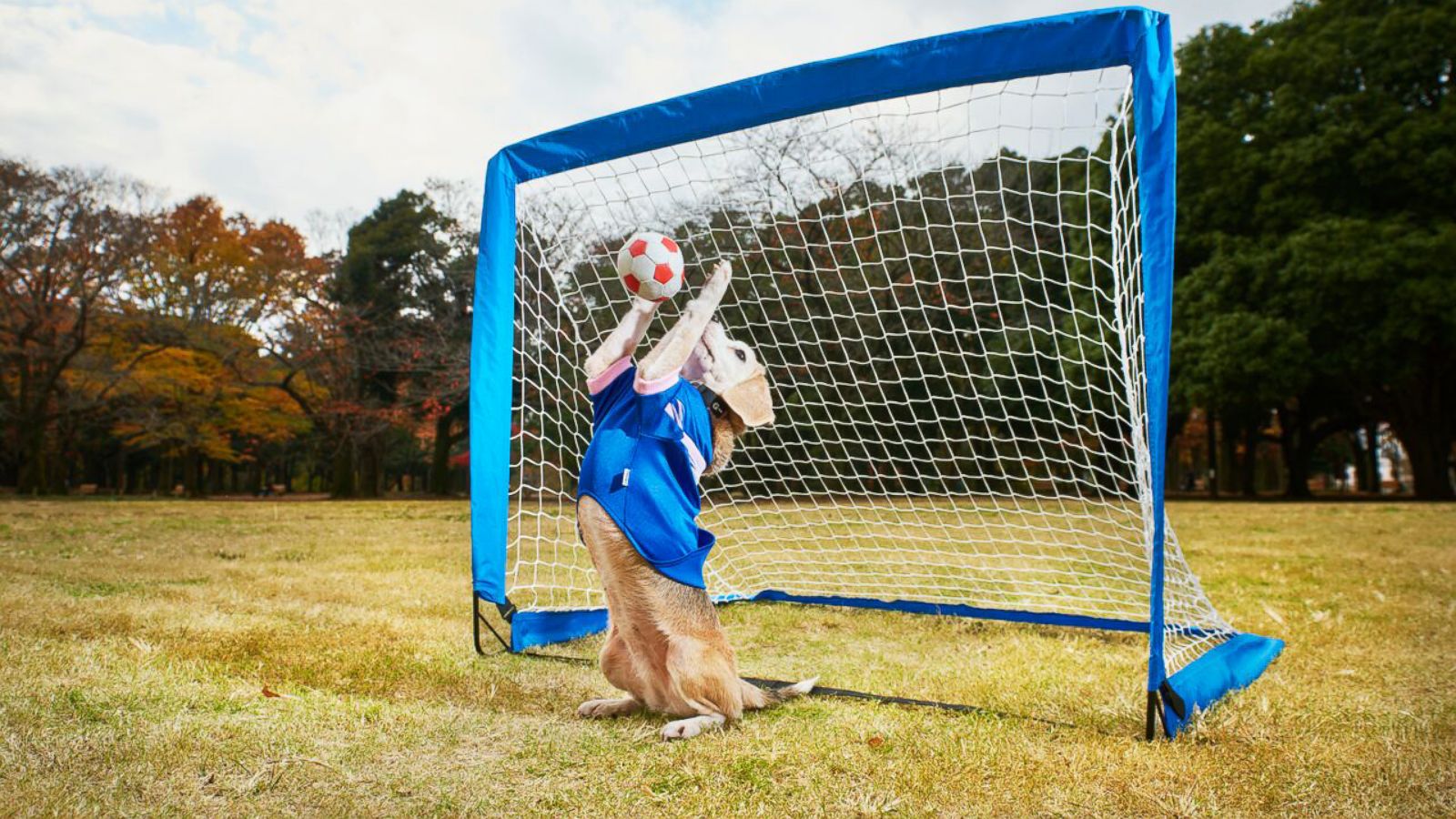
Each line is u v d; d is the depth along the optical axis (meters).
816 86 3.68
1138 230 3.19
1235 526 12.05
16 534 9.33
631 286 3.25
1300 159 21.14
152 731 2.73
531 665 3.93
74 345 26.92
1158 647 2.87
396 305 30.75
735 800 2.34
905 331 6.10
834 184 7.42
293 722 2.91
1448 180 20.19
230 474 47.50
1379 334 20.20
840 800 2.34
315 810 2.23
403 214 30.72
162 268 27.97
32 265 25.55
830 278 10.34
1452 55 20.69
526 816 2.22
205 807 2.22
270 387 30.27
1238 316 21.36
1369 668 3.82
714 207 6.88
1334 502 21.50
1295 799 2.35
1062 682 3.67
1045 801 2.35
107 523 11.23
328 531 10.41
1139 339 3.31
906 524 6.37
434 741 2.81
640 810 2.28
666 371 3.04
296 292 29.58
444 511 15.88
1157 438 2.83
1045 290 4.53
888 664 4.11
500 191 4.45
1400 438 24.95
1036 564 7.98
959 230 10.94
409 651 4.02
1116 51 3.00
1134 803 2.34
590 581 5.36
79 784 2.30
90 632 4.08
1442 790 2.42
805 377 10.59
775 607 5.68
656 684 3.04
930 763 2.63
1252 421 30.25
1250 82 23.66
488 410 4.30
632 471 3.00
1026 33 3.19
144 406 28.53
